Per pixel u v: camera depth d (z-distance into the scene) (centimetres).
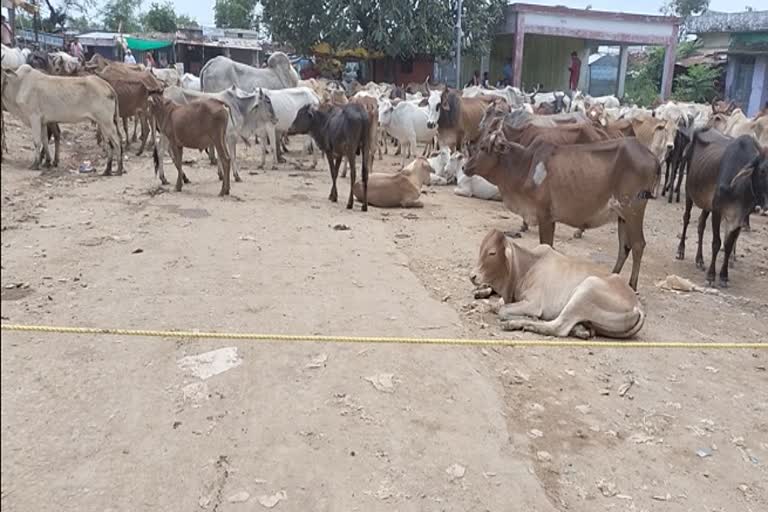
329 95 1812
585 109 2069
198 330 516
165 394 425
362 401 430
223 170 1038
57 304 554
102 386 428
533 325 566
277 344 504
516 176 705
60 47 3388
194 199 1009
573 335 566
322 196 1118
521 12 3309
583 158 674
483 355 519
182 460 360
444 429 406
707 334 631
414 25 3123
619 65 3772
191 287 614
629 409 463
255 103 1299
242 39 4588
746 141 789
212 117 1009
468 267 763
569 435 422
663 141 1342
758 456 417
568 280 575
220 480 346
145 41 4206
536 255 600
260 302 585
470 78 4075
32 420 384
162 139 1100
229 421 399
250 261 708
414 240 877
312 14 3225
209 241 778
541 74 4028
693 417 461
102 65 1733
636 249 708
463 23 3288
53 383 427
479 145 725
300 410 416
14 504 313
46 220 843
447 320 571
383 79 3681
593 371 516
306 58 3634
